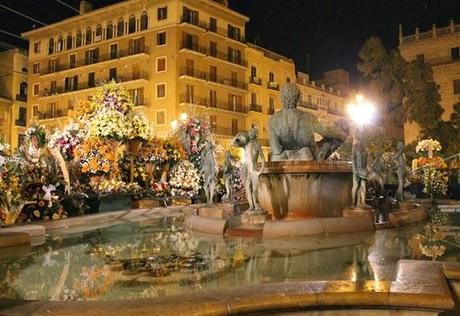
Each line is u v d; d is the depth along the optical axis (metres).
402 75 41.06
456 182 24.59
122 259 6.08
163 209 13.72
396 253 6.01
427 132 40.78
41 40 61.44
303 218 8.54
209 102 52.78
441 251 6.14
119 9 53.75
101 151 13.70
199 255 6.29
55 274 5.17
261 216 8.35
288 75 64.38
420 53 48.53
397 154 12.30
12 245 6.97
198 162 18.98
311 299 3.31
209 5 53.31
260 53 60.00
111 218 11.24
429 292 3.27
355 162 8.51
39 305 3.18
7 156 9.99
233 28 57.47
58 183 11.39
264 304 3.24
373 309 3.32
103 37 55.34
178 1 49.81
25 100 62.84
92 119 14.23
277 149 9.55
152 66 50.88
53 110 58.84
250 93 58.50
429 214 11.08
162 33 50.62
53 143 13.34
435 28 48.16
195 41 51.75
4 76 62.34
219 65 54.38
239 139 8.53
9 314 3.05
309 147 9.59
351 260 5.60
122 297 4.16
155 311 3.04
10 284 4.72
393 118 41.66
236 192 14.72
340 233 7.54
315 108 63.22
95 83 55.22
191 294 3.38
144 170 16.39
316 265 5.36
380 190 11.85
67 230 9.38
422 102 40.22
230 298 3.28
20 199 9.26
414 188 18.86
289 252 6.19
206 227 8.45
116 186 13.51
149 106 50.59
